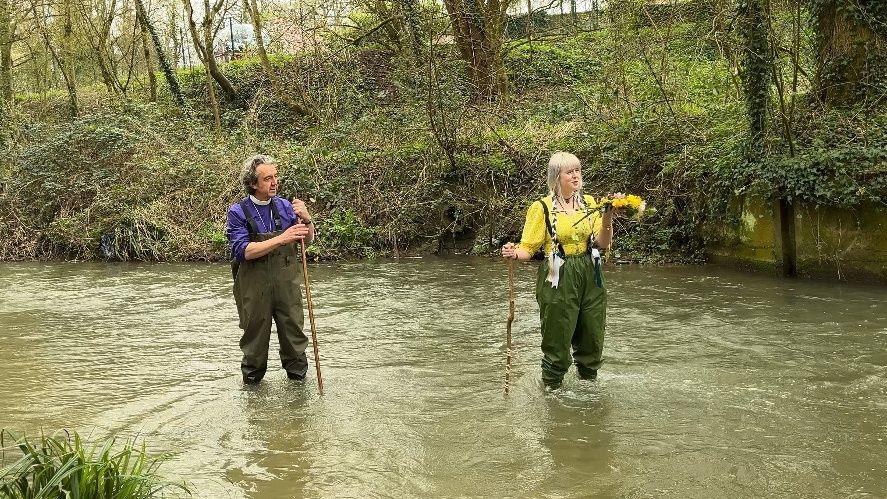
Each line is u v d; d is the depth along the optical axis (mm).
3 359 7250
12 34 21844
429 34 14883
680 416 5246
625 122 13016
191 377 6539
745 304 8508
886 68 10062
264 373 6324
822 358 6434
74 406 5840
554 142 14117
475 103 15641
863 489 4105
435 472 4500
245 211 6109
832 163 9367
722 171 10836
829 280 9609
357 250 13742
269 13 21453
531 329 7867
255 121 18469
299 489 4316
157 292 10750
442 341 7520
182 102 21344
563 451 4730
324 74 19172
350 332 7988
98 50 21938
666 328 7602
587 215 5582
